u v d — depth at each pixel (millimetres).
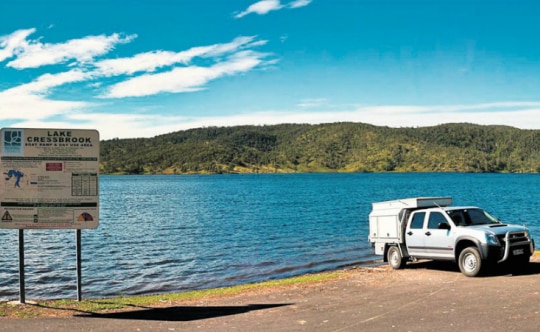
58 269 21891
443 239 14625
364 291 12375
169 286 18156
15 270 21703
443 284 12695
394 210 16469
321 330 8305
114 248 28406
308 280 15148
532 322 8188
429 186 119562
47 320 9336
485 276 13680
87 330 8523
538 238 28375
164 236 33656
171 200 76875
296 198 79000
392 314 9336
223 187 128375
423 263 17297
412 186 120812
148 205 66188
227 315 9844
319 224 40062
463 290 11578
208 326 8828
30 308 10469
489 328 7918
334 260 22656
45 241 31906
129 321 9305
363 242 28766
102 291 17391
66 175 10609
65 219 10672
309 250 26234
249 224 40750
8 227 10500
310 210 55125
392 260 16531
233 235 33750
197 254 25828
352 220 43188
